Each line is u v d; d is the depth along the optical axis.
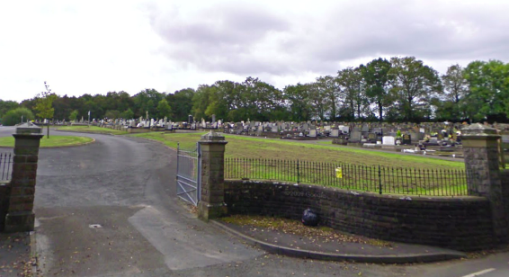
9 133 32.59
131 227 8.24
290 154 18.31
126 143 27.11
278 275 5.86
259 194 10.25
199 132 39.38
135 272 5.61
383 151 21.36
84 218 8.69
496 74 30.33
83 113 86.00
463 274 6.39
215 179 9.62
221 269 5.99
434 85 58.22
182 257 6.49
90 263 5.87
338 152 19.84
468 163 9.07
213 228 8.70
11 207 7.42
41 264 5.70
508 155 13.81
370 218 8.44
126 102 93.19
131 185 12.96
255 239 7.71
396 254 7.20
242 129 39.53
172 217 9.50
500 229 8.47
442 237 8.06
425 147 22.92
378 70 68.06
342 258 6.89
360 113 70.19
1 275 5.15
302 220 9.36
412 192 9.49
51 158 17.52
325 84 70.81
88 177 13.75
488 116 42.75
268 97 77.12
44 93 28.92
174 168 16.62
